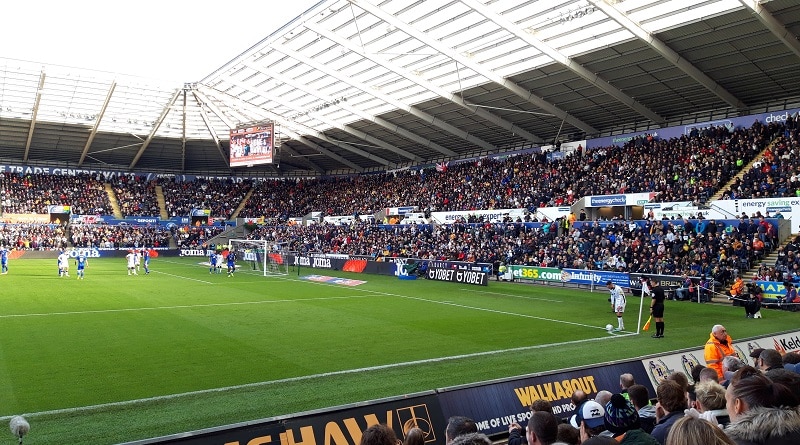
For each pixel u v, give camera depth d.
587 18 28.59
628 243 32.06
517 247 38.00
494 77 35.94
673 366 11.20
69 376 11.77
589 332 17.80
